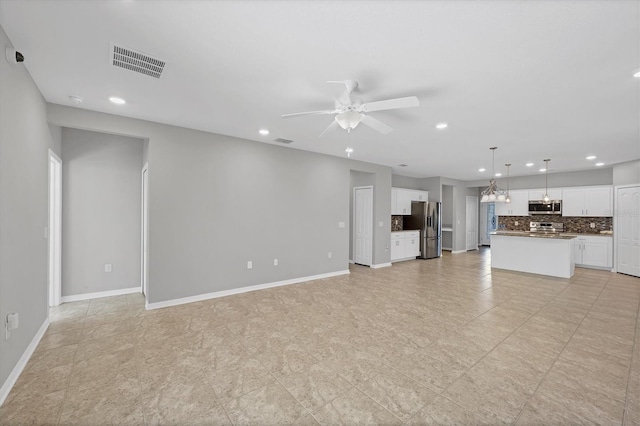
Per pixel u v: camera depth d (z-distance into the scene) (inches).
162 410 74.4
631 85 103.3
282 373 91.4
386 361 98.9
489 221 446.9
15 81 86.5
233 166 178.7
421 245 330.6
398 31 74.0
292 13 67.7
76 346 109.0
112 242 172.9
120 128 140.9
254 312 146.8
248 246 186.1
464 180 385.7
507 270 257.6
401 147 201.8
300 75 98.5
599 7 64.2
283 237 203.3
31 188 103.1
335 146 201.3
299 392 81.9
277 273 200.4
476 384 85.8
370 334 120.6
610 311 150.3
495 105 123.1
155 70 96.1
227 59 89.0
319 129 161.3
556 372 92.4
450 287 198.4
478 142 185.8
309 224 218.1
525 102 119.8
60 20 71.0
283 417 72.1
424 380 87.8
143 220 177.0
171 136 156.2
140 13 68.2
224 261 175.9
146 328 125.7
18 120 89.5
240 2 64.1
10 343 83.7
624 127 151.9
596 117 136.7
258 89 109.9
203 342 112.7
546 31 73.1
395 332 122.6
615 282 215.5
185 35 77.0
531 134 166.2
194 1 64.0
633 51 81.5
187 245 162.1
